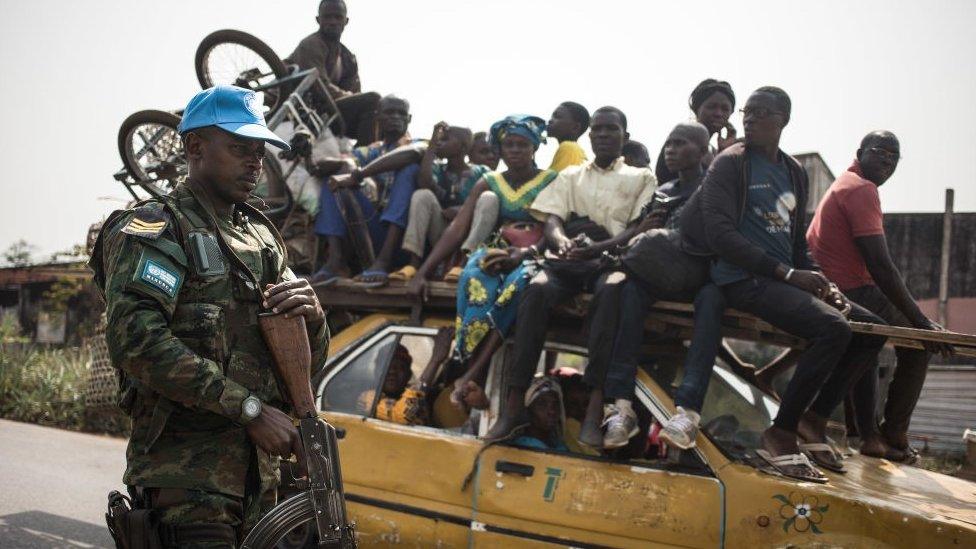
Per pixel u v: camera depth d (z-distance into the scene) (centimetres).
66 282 2017
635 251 394
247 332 234
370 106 659
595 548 350
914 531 313
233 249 235
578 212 479
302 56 686
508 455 383
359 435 417
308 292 237
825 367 363
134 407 231
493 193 497
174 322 222
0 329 1391
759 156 410
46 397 1077
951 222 1530
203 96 236
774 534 330
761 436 436
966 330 1521
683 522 342
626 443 370
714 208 391
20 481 667
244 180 238
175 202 231
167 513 219
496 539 369
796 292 373
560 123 577
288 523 218
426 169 545
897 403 447
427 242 543
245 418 215
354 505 401
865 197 440
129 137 579
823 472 369
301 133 547
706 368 375
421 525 386
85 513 583
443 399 462
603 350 386
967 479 433
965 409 1248
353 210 554
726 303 390
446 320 461
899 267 1572
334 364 449
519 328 402
